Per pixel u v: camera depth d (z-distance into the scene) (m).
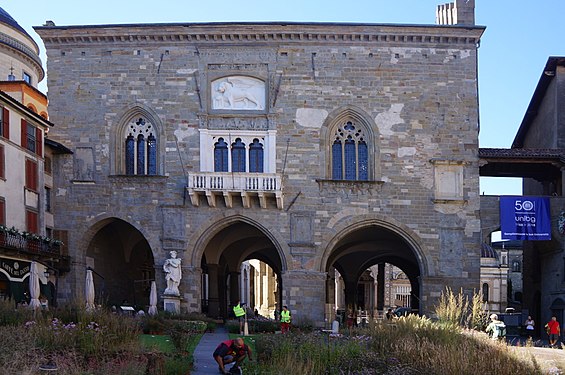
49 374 17.64
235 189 44.69
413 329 27.00
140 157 46.88
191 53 46.62
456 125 46.16
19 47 61.81
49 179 46.25
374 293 84.50
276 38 46.31
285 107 46.09
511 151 46.41
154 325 33.06
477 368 20.31
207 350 29.84
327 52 46.38
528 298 56.12
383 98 46.22
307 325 43.16
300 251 45.16
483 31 46.06
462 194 45.72
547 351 28.53
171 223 45.59
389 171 45.78
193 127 46.19
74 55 47.09
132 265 54.53
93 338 22.02
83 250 46.12
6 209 39.81
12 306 27.80
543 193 54.47
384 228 45.88
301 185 45.59
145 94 46.56
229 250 59.31
